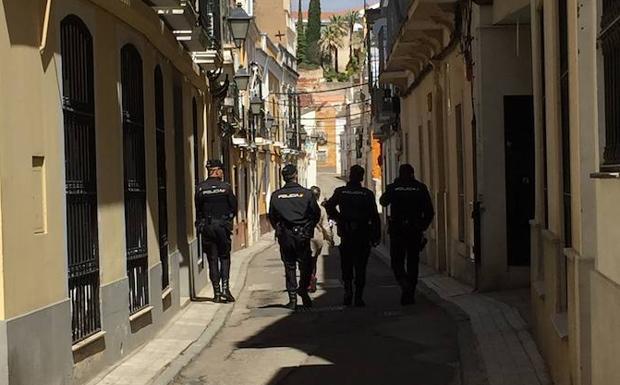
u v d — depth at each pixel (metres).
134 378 8.80
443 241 18.89
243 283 18.64
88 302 8.50
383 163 36.19
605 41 5.86
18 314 6.55
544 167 9.73
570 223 7.54
